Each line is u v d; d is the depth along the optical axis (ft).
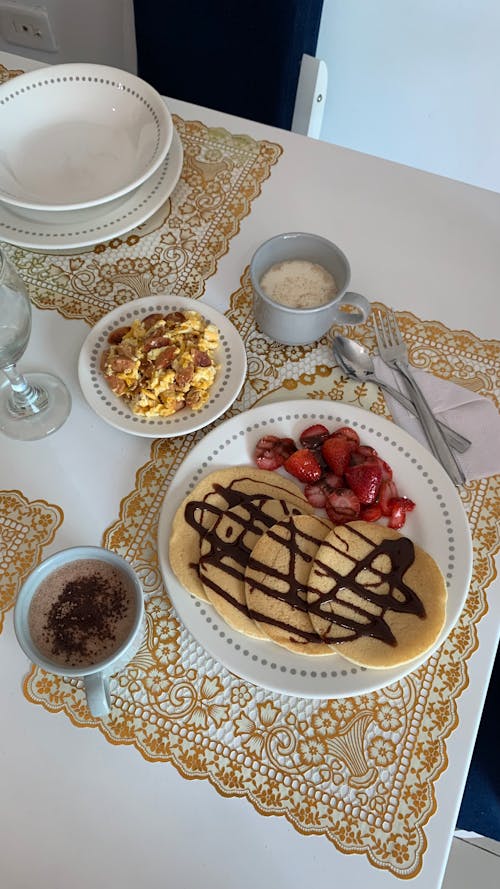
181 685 2.24
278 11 3.94
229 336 2.79
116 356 2.68
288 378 2.83
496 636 2.31
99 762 2.14
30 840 2.04
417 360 2.88
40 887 1.99
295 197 3.33
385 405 2.77
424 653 2.10
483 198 3.33
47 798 2.09
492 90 4.97
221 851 2.03
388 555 2.25
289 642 2.12
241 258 3.16
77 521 2.53
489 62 4.77
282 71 4.26
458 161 5.63
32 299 3.06
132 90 3.30
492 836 3.38
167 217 3.28
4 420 2.72
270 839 2.04
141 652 2.29
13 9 5.92
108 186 3.19
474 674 2.25
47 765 2.14
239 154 3.48
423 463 2.49
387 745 2.15
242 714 2.20
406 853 2.02
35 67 3.86
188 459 2.51
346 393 2.80
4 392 2.80
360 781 2.10
